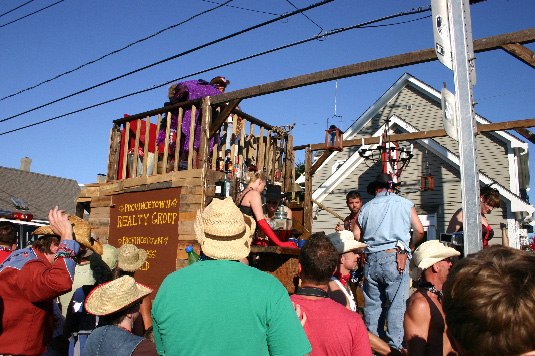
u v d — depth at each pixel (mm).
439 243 2943
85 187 7570
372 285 4234
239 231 2236
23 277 2943
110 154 7445
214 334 1903
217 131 6172
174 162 6680
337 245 3859
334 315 2533
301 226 6570
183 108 6625
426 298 2766
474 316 1091
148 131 6922
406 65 4918
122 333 2598
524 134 8883
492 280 1098
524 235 14297
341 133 10820
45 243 3240
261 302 1953
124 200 6742
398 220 4160
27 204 23938
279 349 1925
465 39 3182
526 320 1033
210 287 1996
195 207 5555
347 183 14484
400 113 15602
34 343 3004
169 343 1974
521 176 14133
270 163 7551
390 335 3961
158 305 2070
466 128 3080
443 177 13031
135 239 6328
